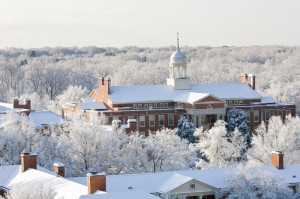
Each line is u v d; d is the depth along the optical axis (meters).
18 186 97.06
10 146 130.88
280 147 152.62
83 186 92.38
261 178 109.31
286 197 109.81
